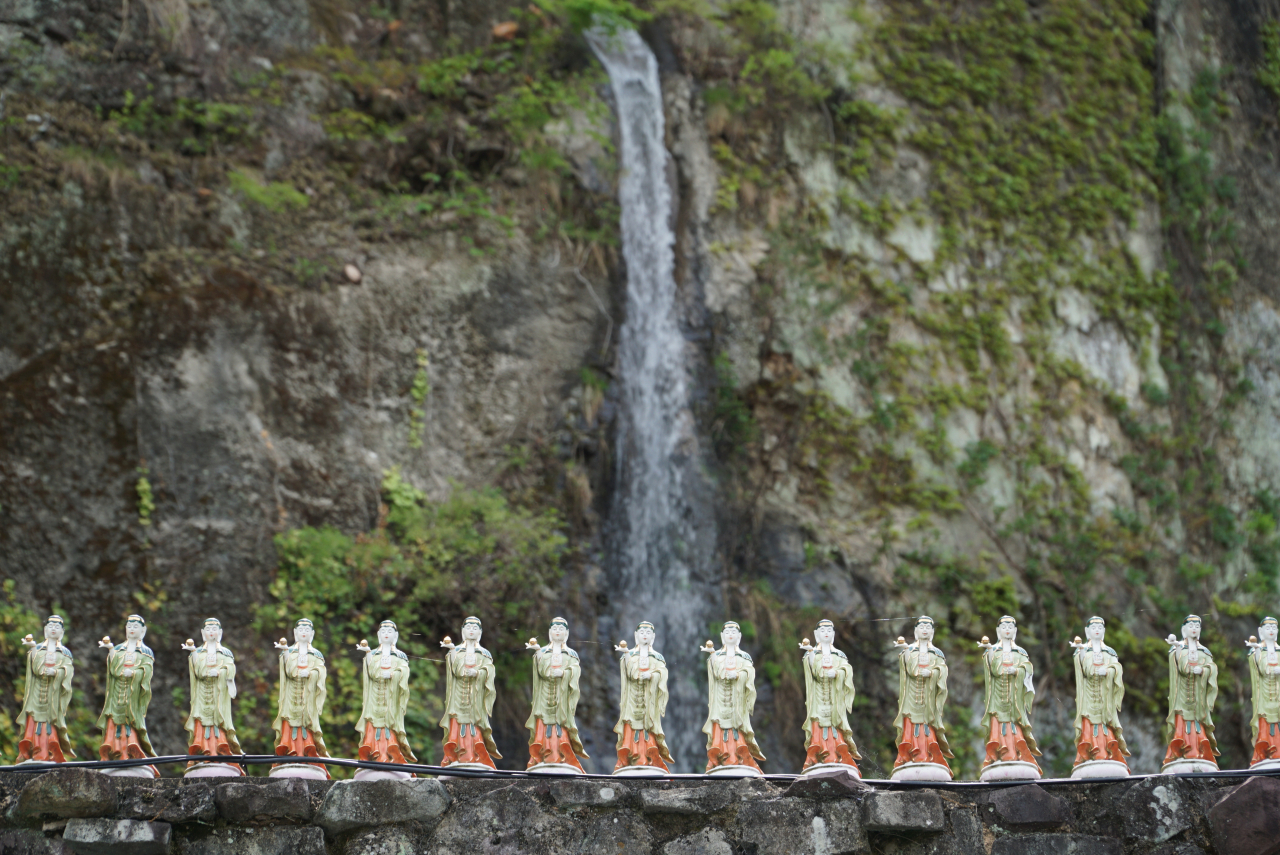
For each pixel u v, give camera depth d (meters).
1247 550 25.12
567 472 21.80
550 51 24.25
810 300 23.78
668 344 23.41
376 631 19.12
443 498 20.72
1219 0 28.55
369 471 20.23
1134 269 25.78
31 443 18.14
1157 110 27.20
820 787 11.07
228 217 20.50
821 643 12.13
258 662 18.30
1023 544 23.16
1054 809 11.16
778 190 24.42
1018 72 26.19
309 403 20.09
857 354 23.64
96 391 18.64
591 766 20.03
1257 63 28.66
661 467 22.78
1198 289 26.38
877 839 11.05
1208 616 24.06
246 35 22.00
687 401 23.23
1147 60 27.44
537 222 22.88
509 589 20.33
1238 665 23.86
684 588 22.19
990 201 25.06
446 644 12.20
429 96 23.14
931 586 22.33
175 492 18.69
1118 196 25.98
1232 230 26.97
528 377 22.05
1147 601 23.59
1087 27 26.92
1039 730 21.88
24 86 19.73
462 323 21.78
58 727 11.68
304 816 10.69
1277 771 11.43
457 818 10.84
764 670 21.34
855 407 23.41
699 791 11.06
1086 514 23.77
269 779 10.72
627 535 22.22
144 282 19.42
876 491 23.02
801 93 24.81
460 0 24.09
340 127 22.19
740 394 23.28
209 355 19.50
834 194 24.44
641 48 24.97
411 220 22.06
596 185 23.56
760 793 11.12
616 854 10.86
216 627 11.92
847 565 22.30
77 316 18.89
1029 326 24.56
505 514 20.86
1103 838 11.07
